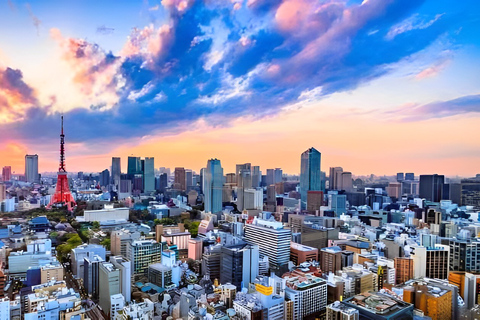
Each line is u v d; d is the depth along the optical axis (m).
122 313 113.56
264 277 137.12
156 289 148.75
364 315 100.00
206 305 120.88
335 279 143.38
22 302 118.12
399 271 161.88
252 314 109.00
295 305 120.25
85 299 134.00
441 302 116.81
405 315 101.19
